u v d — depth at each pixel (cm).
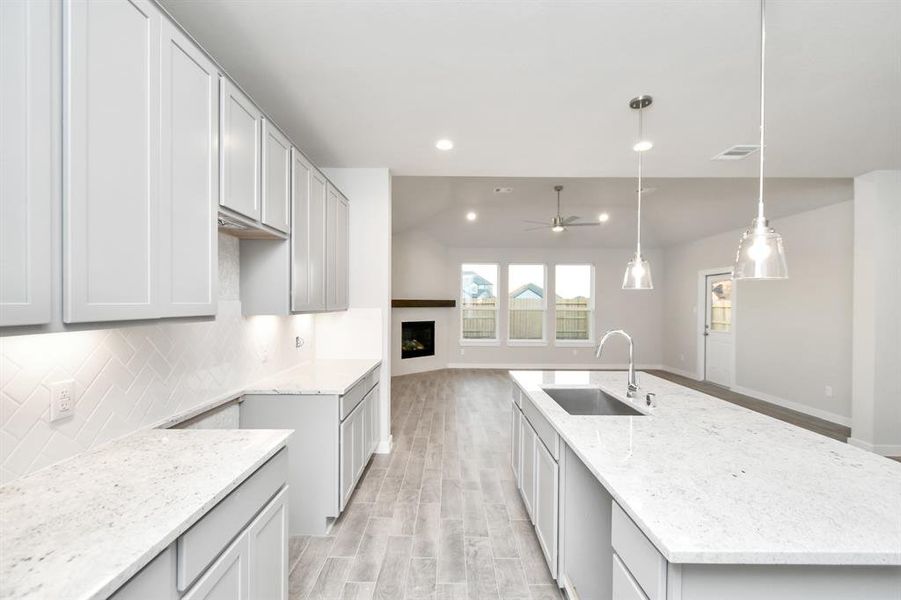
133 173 112
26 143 84
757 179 438
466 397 574
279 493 146
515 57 193
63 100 92
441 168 354
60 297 92
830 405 460
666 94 226
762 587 89
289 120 261
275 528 142
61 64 92
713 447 145
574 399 260
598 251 822
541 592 187
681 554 84
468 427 436
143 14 116
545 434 200
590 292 834
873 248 357
